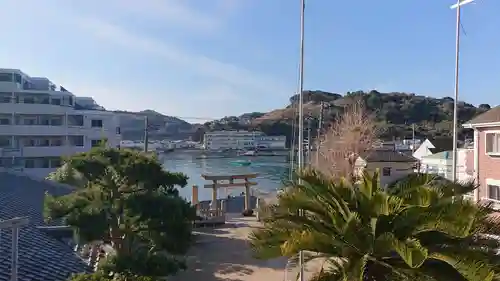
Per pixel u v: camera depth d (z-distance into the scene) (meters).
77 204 14.15
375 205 7.93
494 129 20.33
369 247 7.95
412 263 6.73
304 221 8.77
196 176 67.19
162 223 14.46
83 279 8.68
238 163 85.50
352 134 37.06
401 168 36.22
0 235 14.07
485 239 7.94
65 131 50.28
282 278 18.92
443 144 55.25
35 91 51.81
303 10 13.88
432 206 7.75
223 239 26.66
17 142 48.47
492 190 20.41
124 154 15.00
